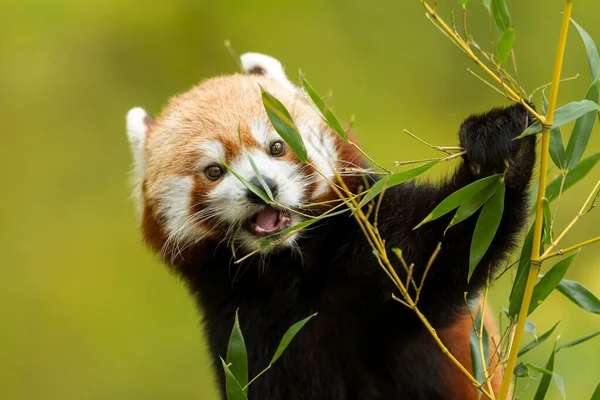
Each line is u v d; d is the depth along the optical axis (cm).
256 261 824
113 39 2266
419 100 2059
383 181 614
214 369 866
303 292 809
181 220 848
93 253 2031
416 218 721
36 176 2191
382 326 777
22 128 2230
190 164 839
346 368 805
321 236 802
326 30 2164
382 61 2111
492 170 651
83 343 1856
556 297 1303
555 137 613
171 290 1938
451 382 820
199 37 2238
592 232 1595
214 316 852
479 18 1911
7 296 1956
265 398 820
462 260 701
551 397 1090
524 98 608
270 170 801
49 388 1825
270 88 876
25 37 2255
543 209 574
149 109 2220
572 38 1947
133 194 927
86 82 2269
